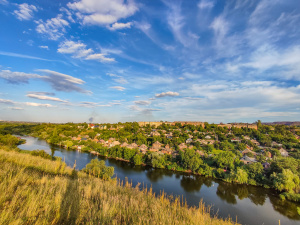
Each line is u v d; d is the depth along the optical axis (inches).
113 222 237.3
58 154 2856.8
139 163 2444.6
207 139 4763.8
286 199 1466.5
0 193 238.8
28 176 359.3
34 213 213.6
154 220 284.2
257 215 1197.7
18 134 5634.8
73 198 291.9
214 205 1318.9
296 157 2979.8
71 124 7815.0
